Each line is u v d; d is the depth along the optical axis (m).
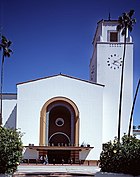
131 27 51.47
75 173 36.56
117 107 58.34
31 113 55.38
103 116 57.88
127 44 60.28
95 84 56.53
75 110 55.72
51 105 55.97
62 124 58.34
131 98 58.59
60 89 56.41
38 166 48.66
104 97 58.78
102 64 60.00
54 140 58.22
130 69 59.72
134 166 24.52
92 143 55.03
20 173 35.09
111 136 57.25
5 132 21.92
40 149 53.94
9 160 21.38
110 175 24.95
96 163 54.41
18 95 55.62
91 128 55.44
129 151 24.92
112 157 25.59
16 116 56.59
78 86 56.47
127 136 26.72
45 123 55.25
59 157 56.69
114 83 59.28
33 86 56.03
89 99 56.19
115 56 60.16
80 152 54.78
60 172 37.84
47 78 56.47
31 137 54.75
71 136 55.53
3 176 21.14
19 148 21.89
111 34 61.62
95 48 62.12
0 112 56.62
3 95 59.56
